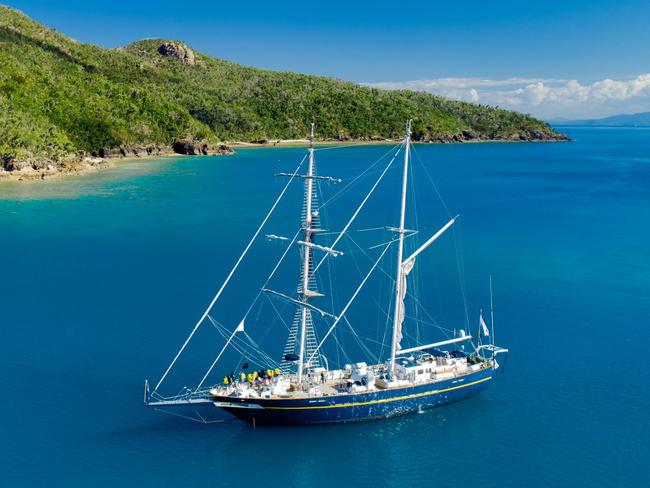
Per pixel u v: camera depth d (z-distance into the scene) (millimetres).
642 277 99062
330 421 53750
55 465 48344
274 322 78625
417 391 55031
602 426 54688
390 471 48531
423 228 137750
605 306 85125
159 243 119938
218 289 90938
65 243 118938
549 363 67125
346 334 75312
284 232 130750
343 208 163000
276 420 53094
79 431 52875
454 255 112625
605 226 143125
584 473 48438
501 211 163625
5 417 54688
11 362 65250
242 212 155250
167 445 51156
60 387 60156
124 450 50406
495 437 52969
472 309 84125
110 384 60906
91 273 98500
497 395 60125
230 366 65500
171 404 52844
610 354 69438
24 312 80000
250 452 50469
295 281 95312
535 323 78812
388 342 73000
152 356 67438
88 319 77875
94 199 171750
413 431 53688
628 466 49250
